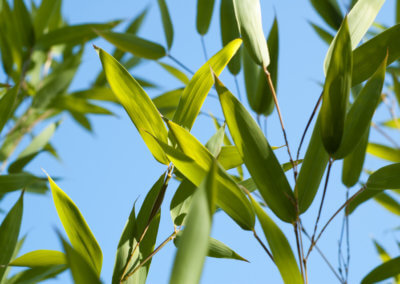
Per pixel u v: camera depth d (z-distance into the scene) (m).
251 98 1.34
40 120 1.79
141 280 1.07
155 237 1.10
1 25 1.75
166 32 1.49
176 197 1.09
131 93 1.04
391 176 1.06
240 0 1.07
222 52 1.07
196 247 0.84
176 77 1.70
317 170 1.06
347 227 1.22
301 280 1.04
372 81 1.04
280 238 1.03
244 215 1.04
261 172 1.02
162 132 1.06
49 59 2.01
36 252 1.11
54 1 1.79
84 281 0.89
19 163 1.55
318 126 1.07
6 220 1.14
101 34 1.44
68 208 1.06
